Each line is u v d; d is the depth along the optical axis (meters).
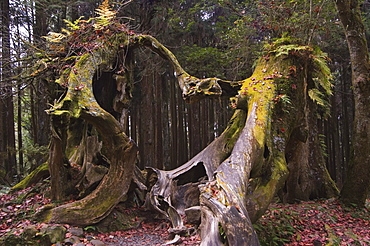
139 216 7.03
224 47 14.36
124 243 5.53
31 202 6.51
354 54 7.80
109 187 6.39
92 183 6.77
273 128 6.30
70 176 6.80
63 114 6.00
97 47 7.33
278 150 6.10
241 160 4.91
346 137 16.30
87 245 5.02
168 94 18.05
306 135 7.11
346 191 7.68
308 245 5.26
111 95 8.17
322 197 8.65
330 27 9.85
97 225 6.16
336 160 17.08
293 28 8.05
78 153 7.47
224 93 7.97
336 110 17.45
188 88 7.68
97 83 7.97
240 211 3.77
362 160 7.59
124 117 8.29
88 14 13.65
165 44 14.20
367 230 6.10
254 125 6.01
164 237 5.93
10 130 12.84
